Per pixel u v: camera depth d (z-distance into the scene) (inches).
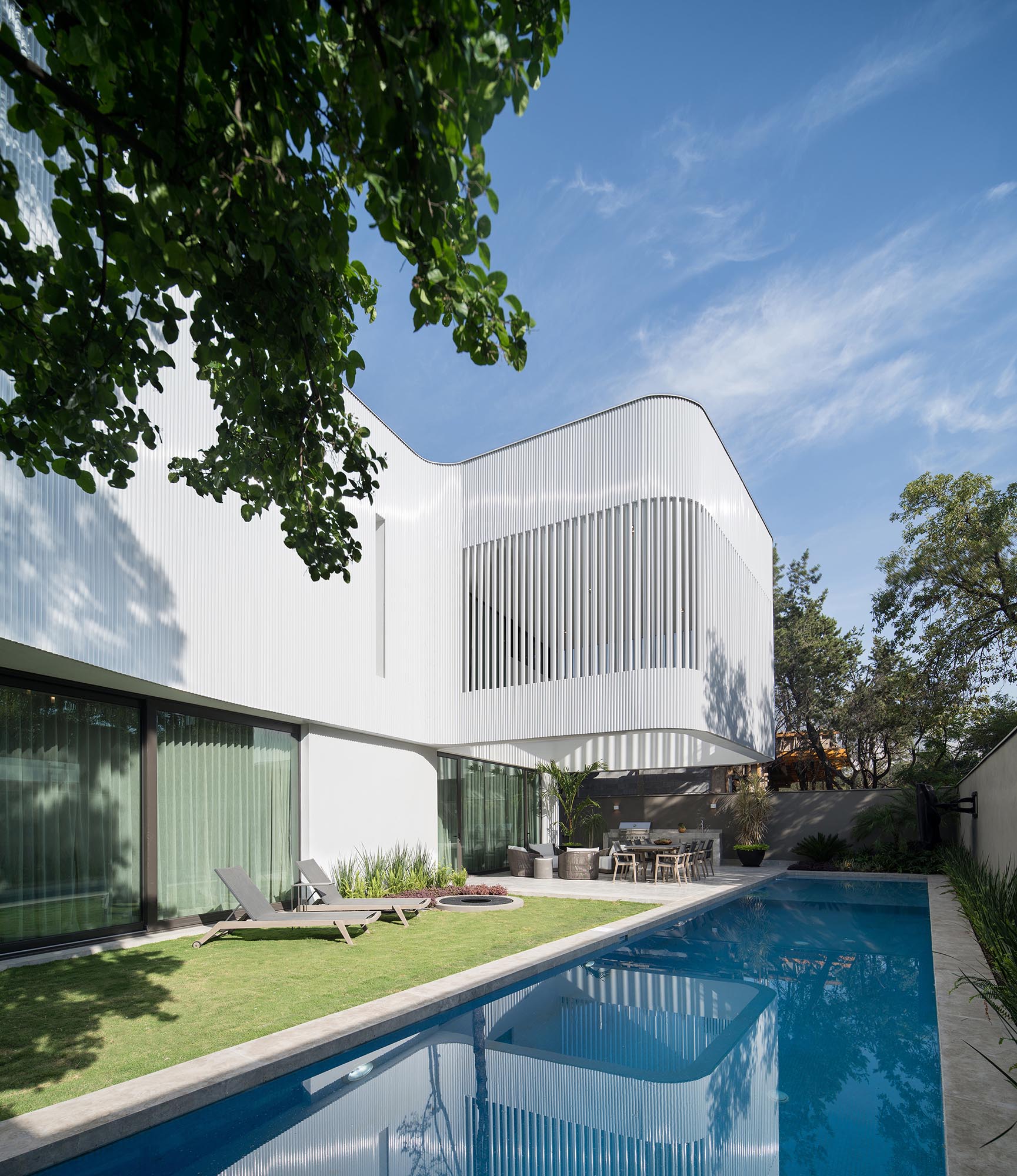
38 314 98.9
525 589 570.9
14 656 275.9
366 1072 205.2
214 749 406.3
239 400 119.6
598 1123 176.6
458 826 666.2
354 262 116.7
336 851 485.7
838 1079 203.8
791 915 476.1
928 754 1005.2
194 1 76.7
